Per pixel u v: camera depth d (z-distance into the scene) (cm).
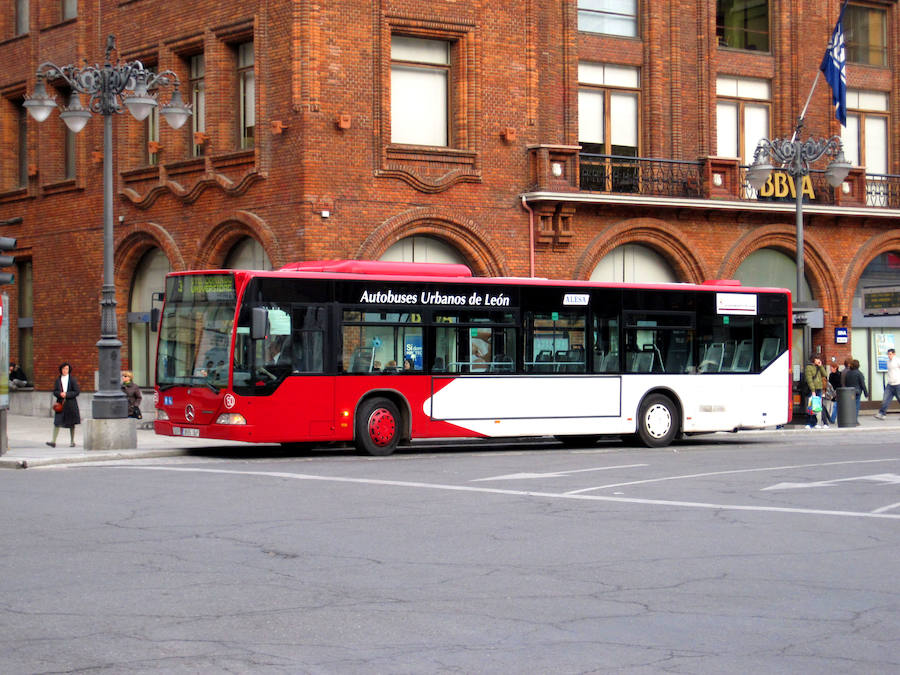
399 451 2447
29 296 3753
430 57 3000
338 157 2850
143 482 1775
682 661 774
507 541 1243
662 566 1109
